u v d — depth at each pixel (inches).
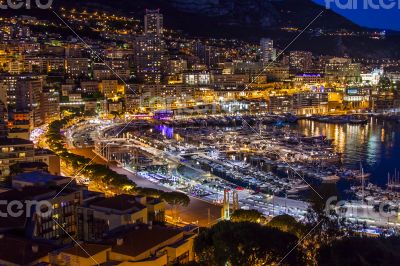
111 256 5226.4
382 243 4151.1
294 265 4424.2
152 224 6456.7
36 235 6491.1
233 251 4399.6
